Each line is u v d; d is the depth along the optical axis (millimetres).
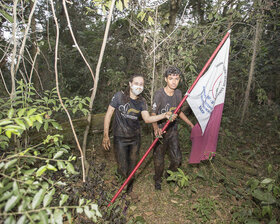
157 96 2518
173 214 2404
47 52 5758
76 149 3801
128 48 5047
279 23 3941
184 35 3277
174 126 2721
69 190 2258
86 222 1987
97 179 2576
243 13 3406
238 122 5461
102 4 1758
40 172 1122
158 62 3396
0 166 997
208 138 2617
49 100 1932
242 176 3191
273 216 2178
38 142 3297
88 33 6934
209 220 2287
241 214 2170
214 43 3965
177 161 2705
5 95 3535
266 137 4645
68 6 7262
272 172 3188
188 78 3521
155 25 2906
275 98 6625
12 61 1778
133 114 2387
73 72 7234
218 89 2521
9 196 913
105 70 6242
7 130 1042
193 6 4691
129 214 2369
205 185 2941
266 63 5945
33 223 897
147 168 3398
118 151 2486
